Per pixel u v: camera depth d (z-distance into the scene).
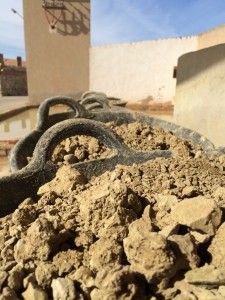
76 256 1.04
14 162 2.05
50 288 0.96
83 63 11.35
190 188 1.33
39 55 11.19
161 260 0.88
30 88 11.46
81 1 10.71
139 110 11.00
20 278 0.96
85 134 1.73
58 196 1.45
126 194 1.19
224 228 1.03
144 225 1.02
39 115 2.70
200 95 3.32
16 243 1.11
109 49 11.13
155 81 11.01
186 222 1.05
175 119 4.14
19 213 1.24
